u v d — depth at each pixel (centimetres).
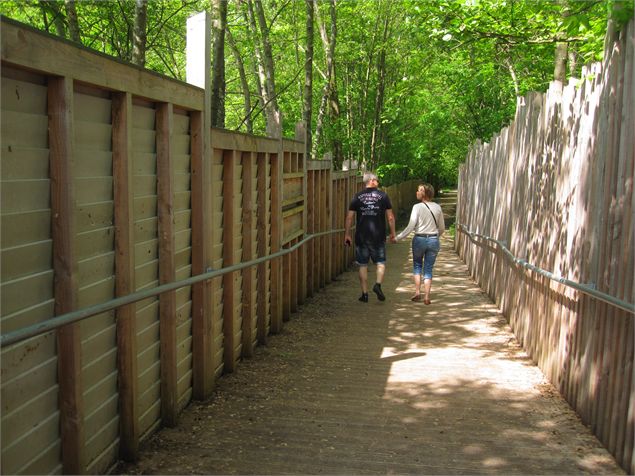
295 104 2109
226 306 551
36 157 272
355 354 638
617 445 369
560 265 508
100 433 335
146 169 390
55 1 771
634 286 339
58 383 291
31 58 253
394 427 432
